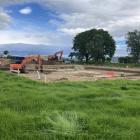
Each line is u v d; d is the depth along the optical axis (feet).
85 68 222.48
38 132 27.37
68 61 341.41
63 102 44.60
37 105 41.04
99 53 366.22
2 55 303.27
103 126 29.91
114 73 167.84
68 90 60.44
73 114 32.07
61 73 162.09
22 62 167.63
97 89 61.82
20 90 57.62
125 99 46.68
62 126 27.91
